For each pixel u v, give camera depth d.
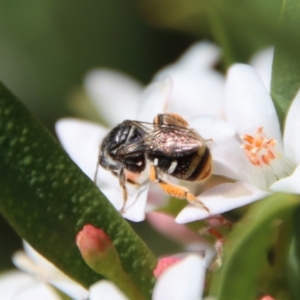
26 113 0.10
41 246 0.10
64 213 0.10
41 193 0.10
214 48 0.13
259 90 0.11
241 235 0.09
